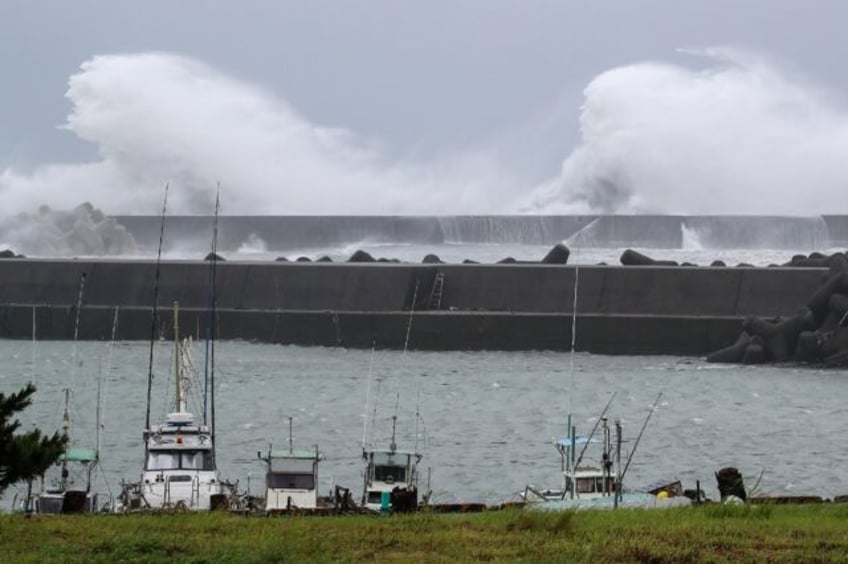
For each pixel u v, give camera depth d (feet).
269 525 322.34
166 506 438.81
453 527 316.40
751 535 303.48
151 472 485.56
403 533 307.37
